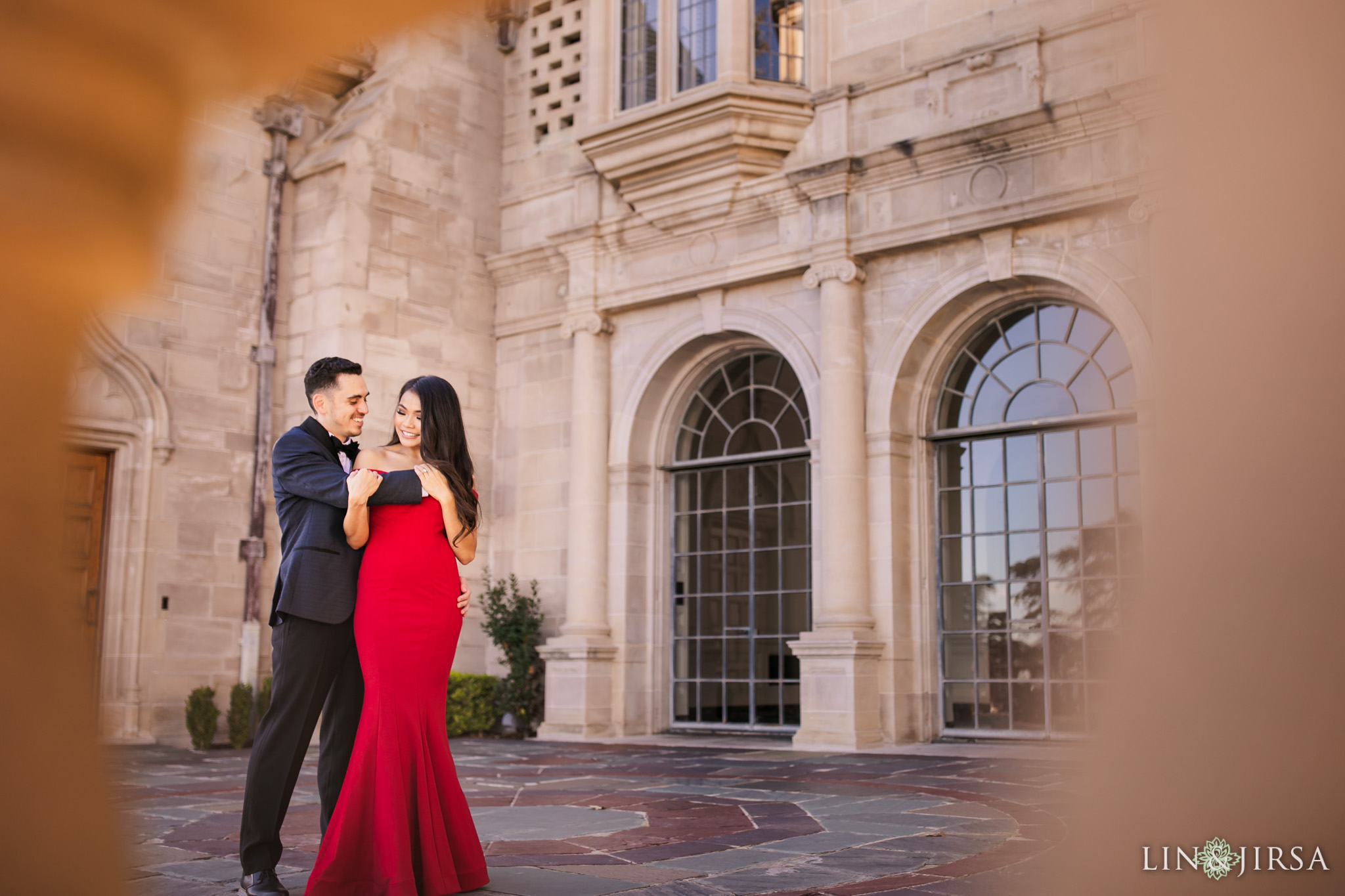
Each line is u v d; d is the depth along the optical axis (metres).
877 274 12.09
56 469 0.54
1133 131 10.28
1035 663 11.17
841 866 4.53
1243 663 0.57
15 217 0.53
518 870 4.32
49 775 0.51
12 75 0.52
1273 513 0.56
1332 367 0.55
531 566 14.61
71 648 0.53
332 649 3.77
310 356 13.88
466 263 15.23
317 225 14.07
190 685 12.80
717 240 13.26
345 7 0.56
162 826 5.96
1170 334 0.59
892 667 11.50
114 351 12.50
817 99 12.55
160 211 0.57
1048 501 11.26
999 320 11.76
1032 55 11.01
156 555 12.69
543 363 14.97
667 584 14.08
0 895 0.50
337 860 3.39
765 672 13.14
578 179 14.62
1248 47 0.58
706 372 14.12
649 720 13.70
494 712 14.04
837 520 11.76
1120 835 0.60
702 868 4.48
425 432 3.91
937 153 11.41
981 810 6.41
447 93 15.20
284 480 3.79
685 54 13.31
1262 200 0.58
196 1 0.54
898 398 11.94
